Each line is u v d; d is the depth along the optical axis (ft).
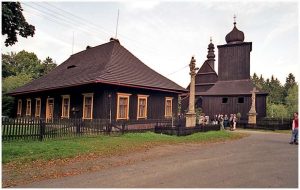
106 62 89.15
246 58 152.05
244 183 27.53
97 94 79.15
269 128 107.96
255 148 51.96
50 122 54.60
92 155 43.06
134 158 41.55
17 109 128.98
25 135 51.24
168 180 28.86
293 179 28.99
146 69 101.40
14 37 58.59
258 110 134.51
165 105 96.37
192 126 75.10
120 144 52.75
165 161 39.14
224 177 29.81
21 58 220.02
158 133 73.87
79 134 59.47
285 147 53.42
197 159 40.45
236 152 46.96
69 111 90.79
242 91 142.00
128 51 104.83
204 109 150.82
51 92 102.22
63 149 44.42
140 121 76.74
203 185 26.94
